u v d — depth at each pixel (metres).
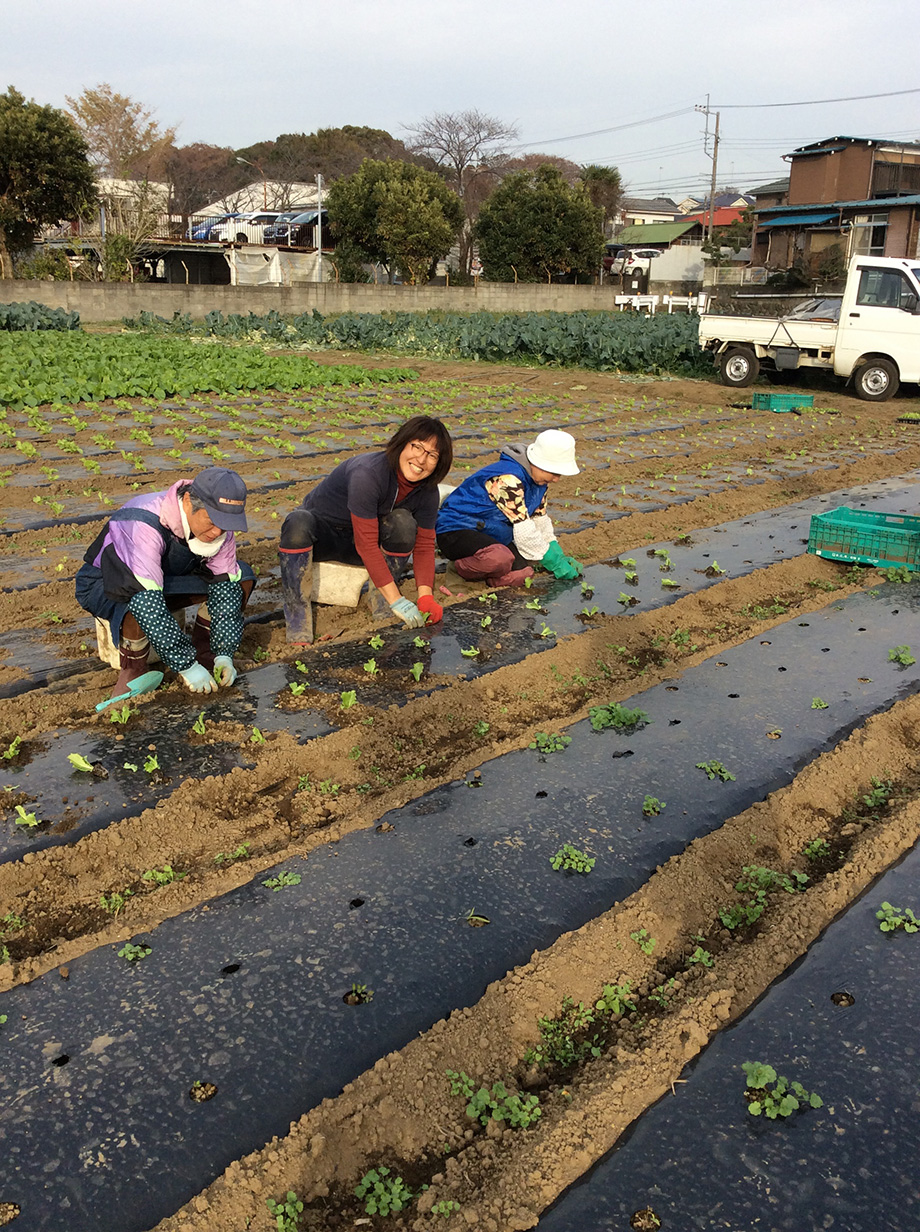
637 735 4.21
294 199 56.28
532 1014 2.62
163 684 4.52
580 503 8.63
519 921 2.98
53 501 8.10
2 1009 2.60
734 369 17.89
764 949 2.85
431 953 2.83
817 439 12.64
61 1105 2.31
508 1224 2.04
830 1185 2.15
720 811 3.63
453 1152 2.25
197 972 2.74
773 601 6.15
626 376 19.56
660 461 10.80
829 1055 2.51
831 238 38.47
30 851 3.28
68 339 19.69
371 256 39.41
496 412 13.99
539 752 4.04
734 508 8.59
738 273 40.38
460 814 3.55
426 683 4.61
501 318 29.27
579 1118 2.28
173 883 3.12
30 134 29.27
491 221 42.09
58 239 37.31
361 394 15.39
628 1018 2.64
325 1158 2.18
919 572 6.48
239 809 3.60
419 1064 2.41
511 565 5.93
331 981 2.71
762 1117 2.32
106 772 3.76
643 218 78.38
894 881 3.24
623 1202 2.11
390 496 4.67
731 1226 2.06
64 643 5.07
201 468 9.70
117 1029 2.53
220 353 19.11
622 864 3.28
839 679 4.85
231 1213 2.06
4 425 11.31
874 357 16.52
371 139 71.00
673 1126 2.30
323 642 5.11
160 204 34.66
